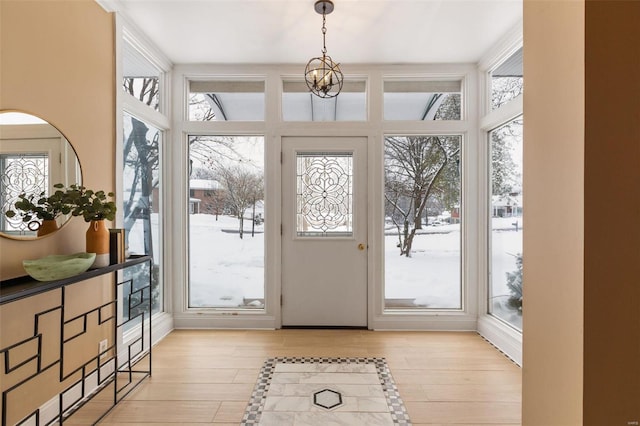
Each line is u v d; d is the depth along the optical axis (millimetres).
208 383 2262
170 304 3277
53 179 1836
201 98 3396
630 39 891
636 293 895
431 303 3379
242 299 3402
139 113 2707
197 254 3412
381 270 3299
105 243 1917
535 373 1140
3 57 1557
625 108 891
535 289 1137
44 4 1774
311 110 3379
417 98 3396
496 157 3117
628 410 902
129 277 2721
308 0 2277
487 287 3254
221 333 3189
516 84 2785
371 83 3295
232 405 2010
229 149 3385
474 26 2613
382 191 3301
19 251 1648
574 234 941
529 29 1157
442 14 2449
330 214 3324
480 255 3254
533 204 1143
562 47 990
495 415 1919
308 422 1854
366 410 1964
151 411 1948
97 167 2193
